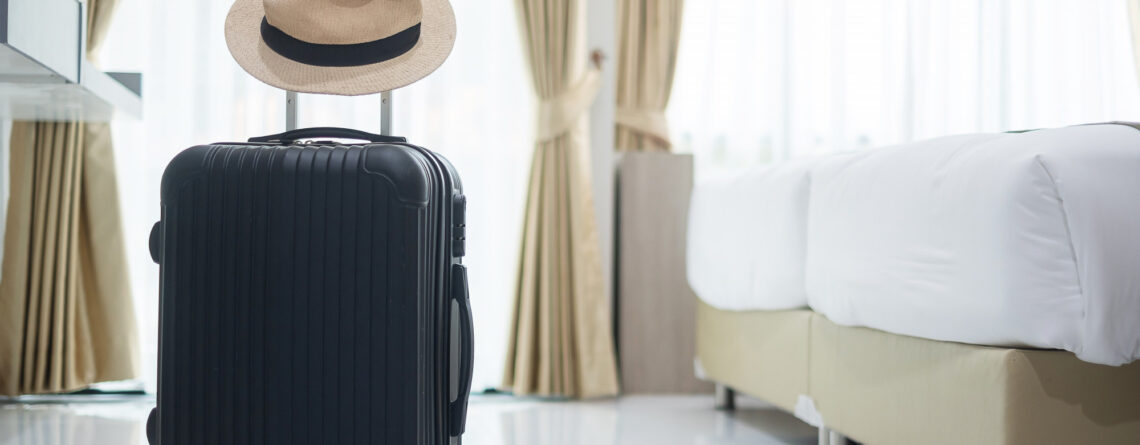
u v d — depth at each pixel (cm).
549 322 347
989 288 155
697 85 379
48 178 328
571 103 350
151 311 341
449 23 162
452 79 354
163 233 142
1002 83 394
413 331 138
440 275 145
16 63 220
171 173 142
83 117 313
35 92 260
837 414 215
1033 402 154
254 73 157
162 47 338
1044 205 149
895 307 184
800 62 383
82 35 250
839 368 214
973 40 394
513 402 340
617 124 376
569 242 352
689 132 380
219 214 141
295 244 140
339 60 158
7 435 270
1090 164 148
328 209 139
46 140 326
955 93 395
